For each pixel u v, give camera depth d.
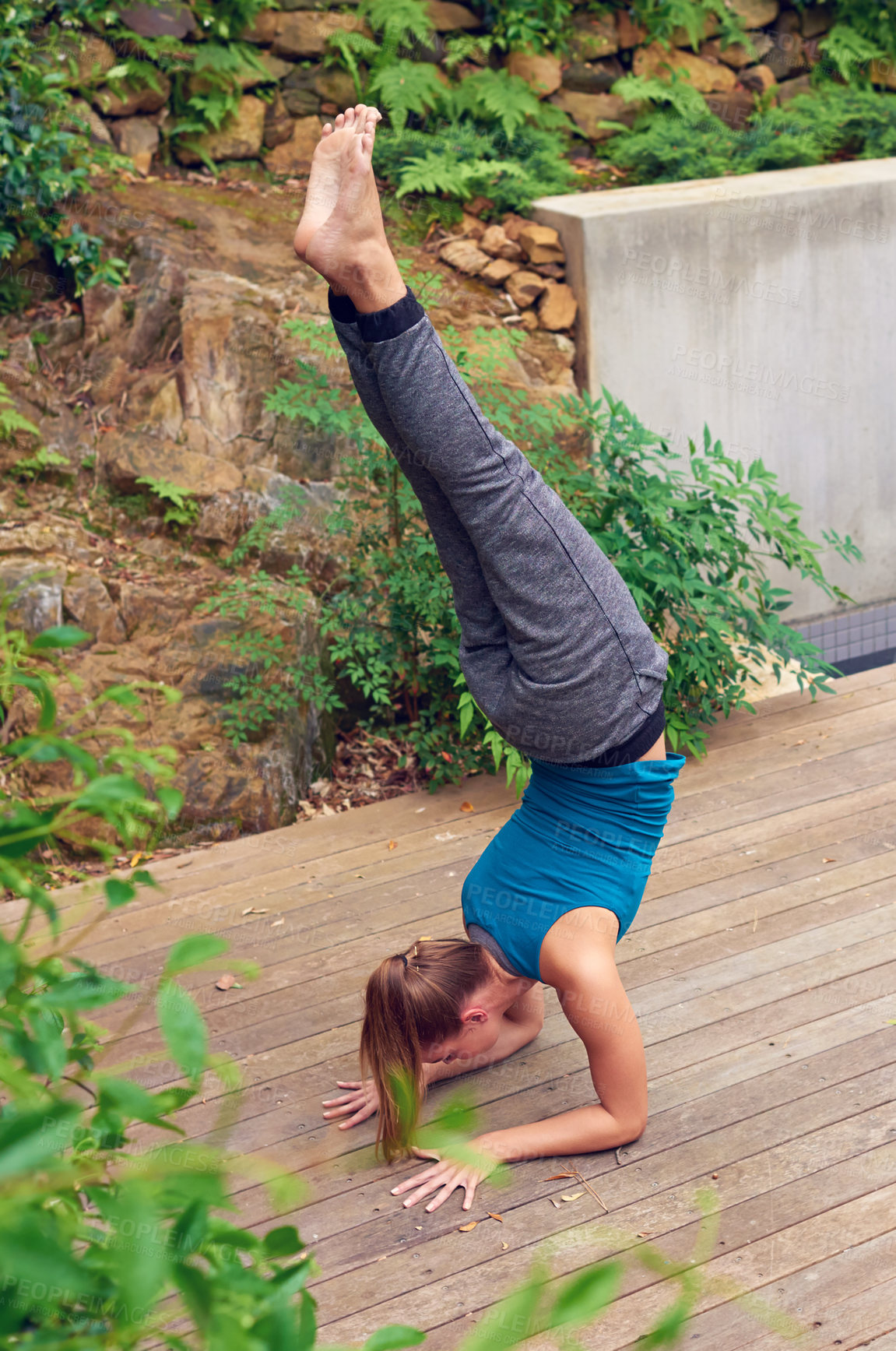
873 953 2.93
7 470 4.51
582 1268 2.04
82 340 4.92
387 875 3.42
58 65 5.38
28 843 0.70
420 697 4.33
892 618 5.88
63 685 3.75
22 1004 0.65
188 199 5.52
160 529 4.48
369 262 1.68
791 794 3.77
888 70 7.08
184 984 2.91
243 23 5.92
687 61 6.75
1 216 4.91
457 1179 2.23
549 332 5.23
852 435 5.73
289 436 4.63
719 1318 1.93
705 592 3.83
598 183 6.12
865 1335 1.89
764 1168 2.26
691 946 3.00
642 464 5.24
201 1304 0.54
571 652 1.97
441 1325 1.94
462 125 6.23
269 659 3.89
